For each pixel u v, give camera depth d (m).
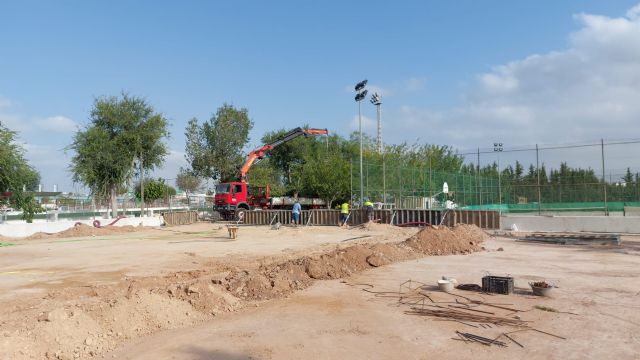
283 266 12.77
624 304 9.36
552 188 28.89
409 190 33.09
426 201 33.62
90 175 38.19
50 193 58.72
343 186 49.19
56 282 13.28
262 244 22.50
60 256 19.34
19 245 24.30
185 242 24.36
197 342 7.39
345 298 10.33
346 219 32.81
